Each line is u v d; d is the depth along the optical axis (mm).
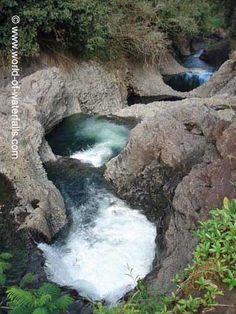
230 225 3951
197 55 20750
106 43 13648
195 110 8000
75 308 5344
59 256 6574
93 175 8461
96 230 7055
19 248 6250
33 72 11672
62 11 11320
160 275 5285
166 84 16344
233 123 6371
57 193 7523
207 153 6758
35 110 9164
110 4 14047
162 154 7430
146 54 15070
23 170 7312
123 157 8109
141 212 7418
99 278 6207
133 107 12531
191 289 3795
